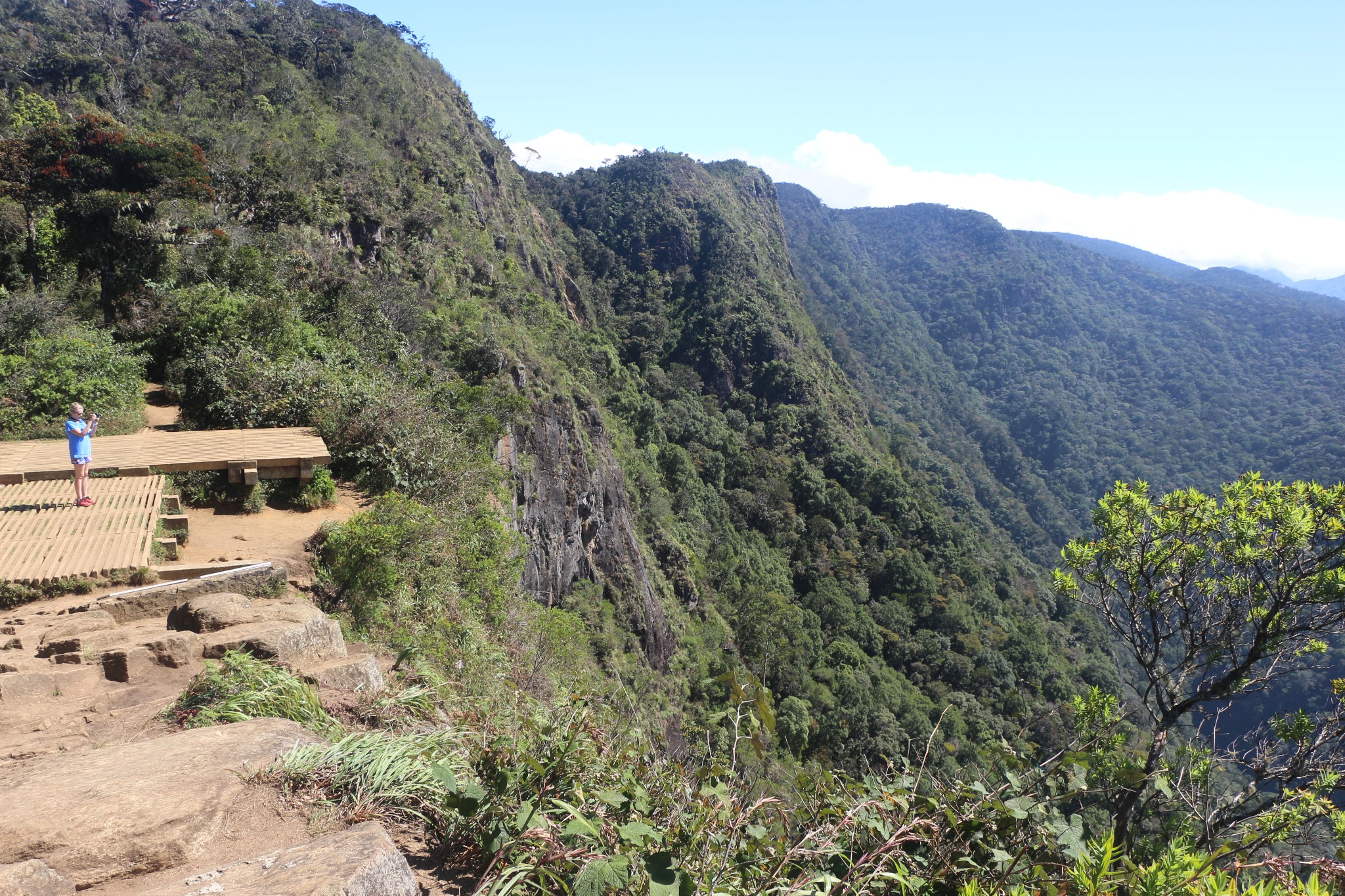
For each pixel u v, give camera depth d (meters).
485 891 2.44
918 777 2.88
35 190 20.38
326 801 2.74
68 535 7.46
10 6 49.97
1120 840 5.29
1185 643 8.02
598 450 39.47
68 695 4.03
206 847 2.38
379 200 35.75
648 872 2.21
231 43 47.03
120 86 40.56
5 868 2.02
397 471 11.36
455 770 3.06
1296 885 2.25
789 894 2.36
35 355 12.77
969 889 2.29
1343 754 6.12
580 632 12.65
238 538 8.94
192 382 13.20
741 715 2.98
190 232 19.72
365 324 19.33
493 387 25.38
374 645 7.05
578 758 3.04
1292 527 7.27
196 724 3.48
